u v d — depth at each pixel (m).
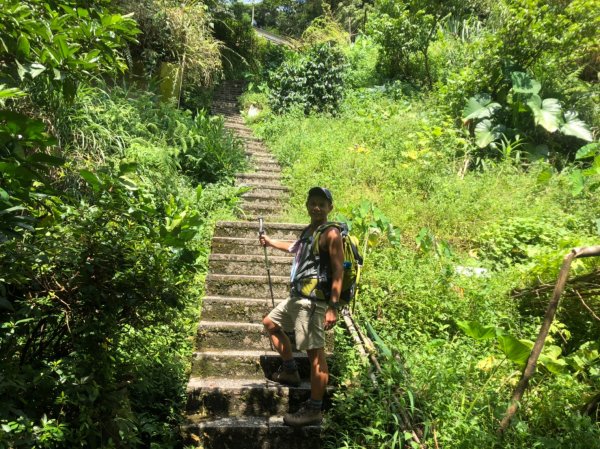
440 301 5.22
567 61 11.09
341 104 12.55
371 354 4.29
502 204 7.54
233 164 9.09
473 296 5.28
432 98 11.71
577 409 3.93
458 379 3.98
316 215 3.82
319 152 9.28
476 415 3.68
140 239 3.15
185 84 11.38
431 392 3.81
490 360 4.17
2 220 2.37
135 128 8.06
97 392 2.81
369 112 11.37
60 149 6.43
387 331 4.91
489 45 10.67
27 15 2.68
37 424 2.76
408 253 6.07
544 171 7.90
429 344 4.42
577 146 10.27
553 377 4.29
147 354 3.81
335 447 3.66
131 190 3.02
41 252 2.79
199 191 7.03
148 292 3.11
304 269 3.72
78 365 2.95
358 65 14.45
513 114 10.14
